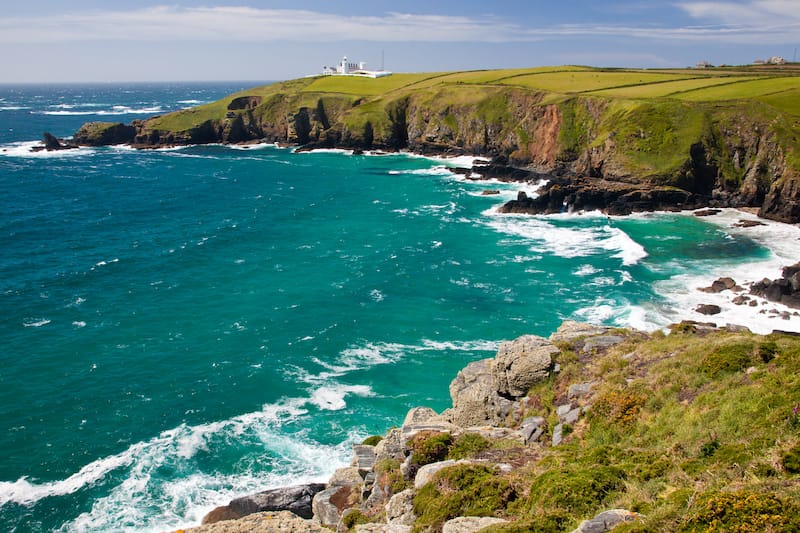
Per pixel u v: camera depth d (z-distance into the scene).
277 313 55.00
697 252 71.31
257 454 35.09
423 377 43.44
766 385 19.36
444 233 82.81
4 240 77.19
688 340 27.25
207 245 77.06
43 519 30.02
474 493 17.69
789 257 67.94
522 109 143.25
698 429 18.72
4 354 46.50
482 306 56.00
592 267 66.44
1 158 152.12
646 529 12.43
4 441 36.09
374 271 66.50
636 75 155.62
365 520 21.36
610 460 18.33
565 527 14.54
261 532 18.59
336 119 178.50
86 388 42.09
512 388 27.78
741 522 11.49
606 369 26.36
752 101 101.81
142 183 121.50
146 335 50.44
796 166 86.12
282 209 99.06
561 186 97.25
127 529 29.34
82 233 82.12
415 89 174.38
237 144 184.25
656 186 96.69
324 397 41.00
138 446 35.88
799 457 14.14
